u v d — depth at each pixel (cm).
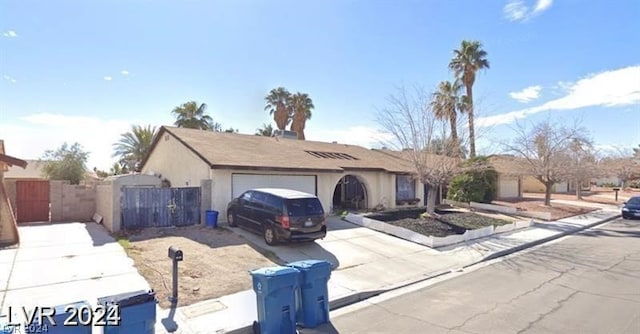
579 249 1385
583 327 621
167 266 916
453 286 884
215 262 970
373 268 1014
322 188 1886
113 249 1052
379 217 1670
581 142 2789
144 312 488
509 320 655
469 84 3497
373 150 2883
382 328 622
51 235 1231
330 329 619
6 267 873
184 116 3722
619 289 852
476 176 2527
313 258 1076
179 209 1405
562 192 4947
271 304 580
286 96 4447
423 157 1745
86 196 1623
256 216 1244
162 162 2036
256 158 1681
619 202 3541
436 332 603
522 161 2842
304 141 2495
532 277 968
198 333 585
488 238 1529
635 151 5875
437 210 2044
